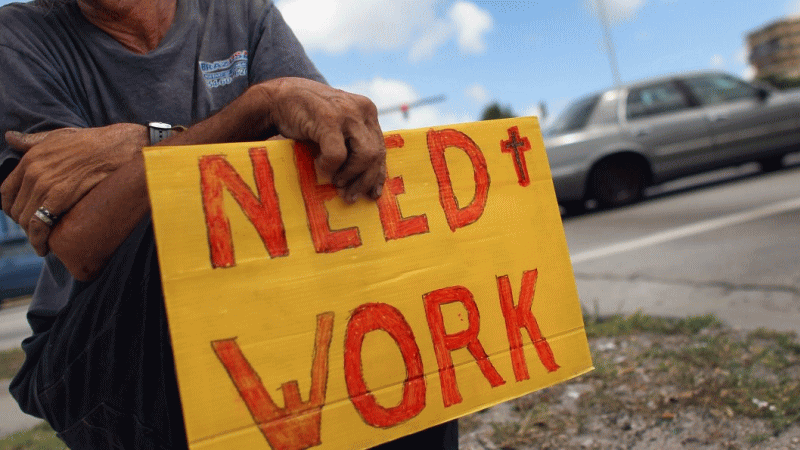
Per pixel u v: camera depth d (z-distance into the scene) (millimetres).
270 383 787
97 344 907
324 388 819
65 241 856
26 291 11781
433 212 942
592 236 5691
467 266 955
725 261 3695
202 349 754
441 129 979
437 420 892
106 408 938
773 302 2797
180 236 762
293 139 861
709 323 2604
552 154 7039
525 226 1022
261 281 799
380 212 900
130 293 886
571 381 2209
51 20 1092
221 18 1252
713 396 1902
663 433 1746
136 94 1100
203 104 1159
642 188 7242
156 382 900
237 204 802
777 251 3682
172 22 1183
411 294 900
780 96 7488
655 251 4414
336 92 853
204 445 741
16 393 1091
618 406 1942
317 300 831
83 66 1089
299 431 797
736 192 6824
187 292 755
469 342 938
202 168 789
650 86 7348
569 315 1039
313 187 854
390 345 875
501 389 952
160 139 912
